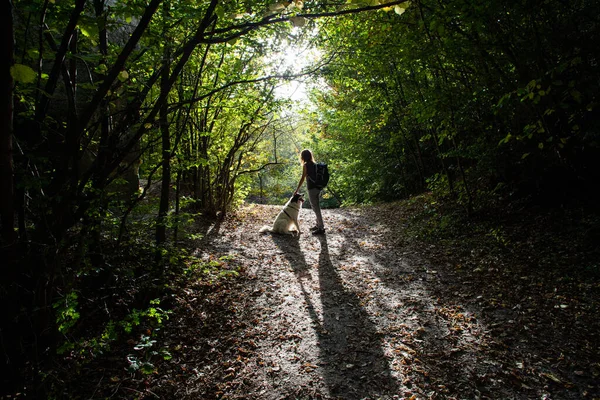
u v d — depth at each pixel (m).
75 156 2.02
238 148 7.78
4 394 2.04
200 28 1.80
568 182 5.36
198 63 4.35
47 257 2.07
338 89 12.07
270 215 9.57
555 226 4.98
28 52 1.92
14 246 1.90
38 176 2.22
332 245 6.73
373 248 6.43
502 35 4.42
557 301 3.52
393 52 5.79
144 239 4.21
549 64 4.21
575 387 2.45
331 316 3.84
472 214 6.45
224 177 8.04
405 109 8.12
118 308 3.48
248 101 5.65
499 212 6.16
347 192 17.06
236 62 5.20
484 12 4.08
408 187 12.31
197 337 3.42
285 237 7.25
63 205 2.05
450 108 5.71
